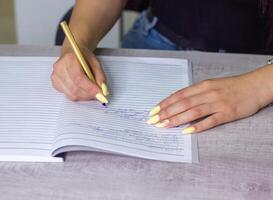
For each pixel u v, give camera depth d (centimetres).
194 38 124
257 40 122
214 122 82
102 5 105
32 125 81
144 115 83
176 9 124
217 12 120
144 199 71
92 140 76
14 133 79
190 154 78
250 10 118
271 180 74
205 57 100
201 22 122
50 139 78
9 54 98
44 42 162
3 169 75
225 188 73
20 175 74
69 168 75
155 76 93
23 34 163
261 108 87
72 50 90
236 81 87
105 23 104
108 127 80
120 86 89
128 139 78
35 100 86
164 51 101
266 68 90
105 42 147
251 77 88
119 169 75
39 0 157
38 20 161
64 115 81
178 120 82
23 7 159
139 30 133
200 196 71
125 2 112
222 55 101
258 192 73
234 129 83
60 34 116
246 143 80
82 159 76
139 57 98
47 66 95
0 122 81
